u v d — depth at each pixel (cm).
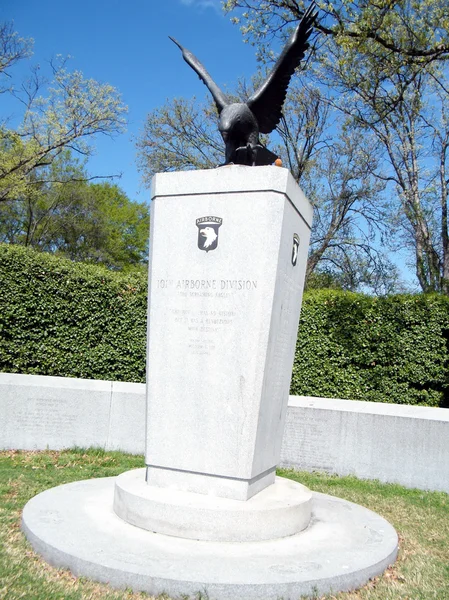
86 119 2275
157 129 2658
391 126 2234
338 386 1079
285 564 389
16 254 1052
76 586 361
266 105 550
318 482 775
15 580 362
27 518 457
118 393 879
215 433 461
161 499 440
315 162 2597
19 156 2295
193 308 475
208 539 423
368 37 1313
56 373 1067
